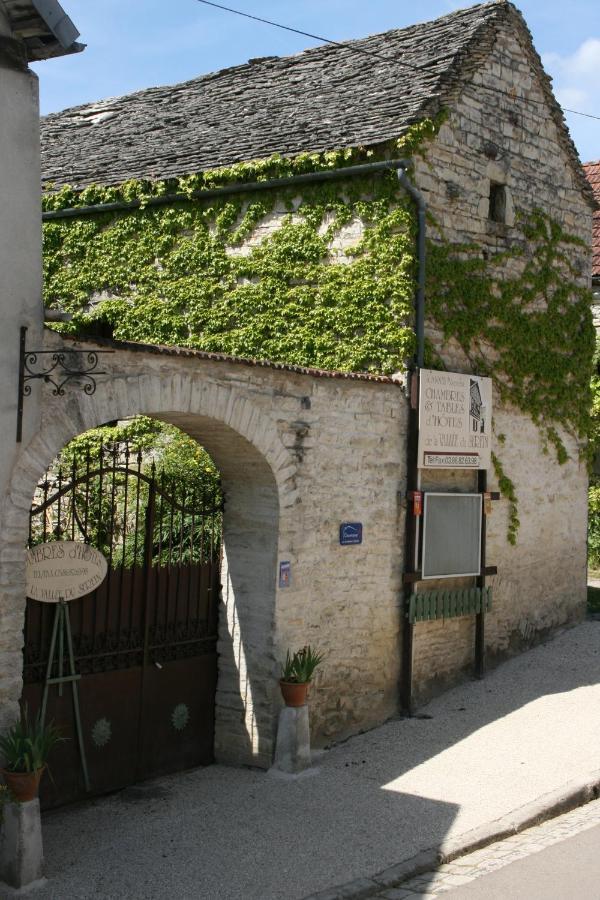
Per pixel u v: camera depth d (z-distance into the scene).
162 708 9.22
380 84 12.40
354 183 11.39
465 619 12.02
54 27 7.25
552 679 11.97
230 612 9.66
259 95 14.20
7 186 7.24
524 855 7.46
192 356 8.42
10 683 7.30
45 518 8.18
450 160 11.66
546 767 9.25
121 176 13.48
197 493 9.91
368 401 10.49
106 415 7.88
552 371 13.45
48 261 14.10
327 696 10.05
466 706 11.21
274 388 9.32
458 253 11.82
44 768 7.46
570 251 13.77
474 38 12.01
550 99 13.28
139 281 13.28
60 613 8.20
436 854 7.41
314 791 8.80
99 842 7.71
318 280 11.66
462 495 11.67
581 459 14.20
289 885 6.96
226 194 12.45
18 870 6.85
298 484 9.62
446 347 11.68
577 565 14.21
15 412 7.25
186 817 8.23
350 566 10.31
